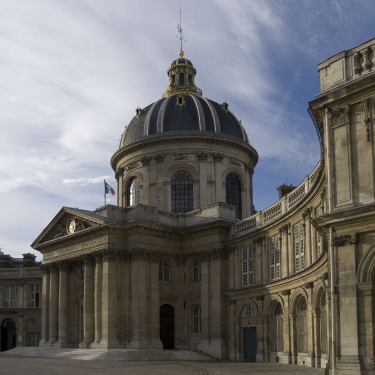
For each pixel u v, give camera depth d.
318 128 17.77
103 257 32.53
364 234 15.21
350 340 14.88
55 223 37.09
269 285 27.61
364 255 15.06
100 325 31.97
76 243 35.38
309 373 19.16
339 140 16.23
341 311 15.23
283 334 26.42
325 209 20.47
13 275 49.94
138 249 32.25
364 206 14.94
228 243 31.91
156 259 33.06
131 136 41.28
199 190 38.25
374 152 15.48
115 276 32.38
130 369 21.92
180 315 33.94
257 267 29.28
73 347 35.84
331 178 16.22
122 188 41.22
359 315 14.89
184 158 38.94
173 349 33.44
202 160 38.75
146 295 32.00
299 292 24.73
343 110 16.27
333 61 16.77
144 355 29.28
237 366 23.77
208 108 41.09
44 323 37.62
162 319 33.56
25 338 48.41
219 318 31.20
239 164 40.44
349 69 16.41
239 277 30.92
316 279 22.50
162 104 41.56
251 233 29.72
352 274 15.16
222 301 31.50
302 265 25.16
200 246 33.41
